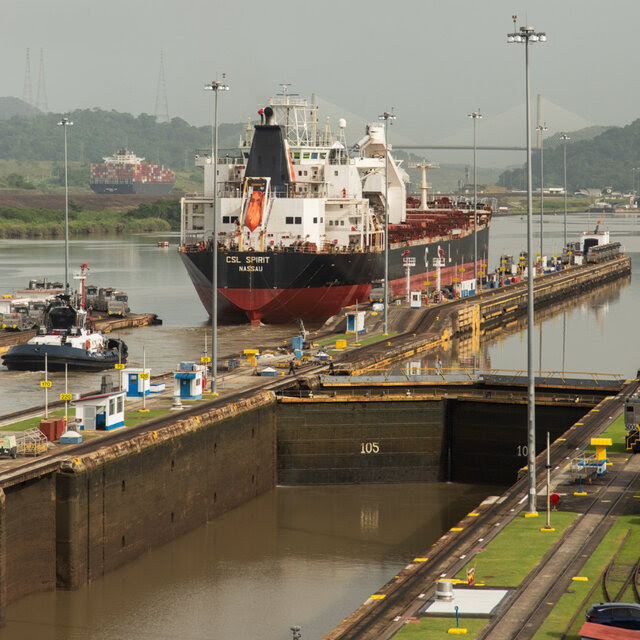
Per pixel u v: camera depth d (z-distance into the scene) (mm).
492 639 100312
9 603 135875
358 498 194875
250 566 156000
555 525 134875
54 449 152500
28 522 139000
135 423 173500
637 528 132875
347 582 149500
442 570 120250
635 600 108938
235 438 186750
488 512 142375
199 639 129750
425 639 100875
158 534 163125
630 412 169625
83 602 140500
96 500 146750
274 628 133250
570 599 110062
